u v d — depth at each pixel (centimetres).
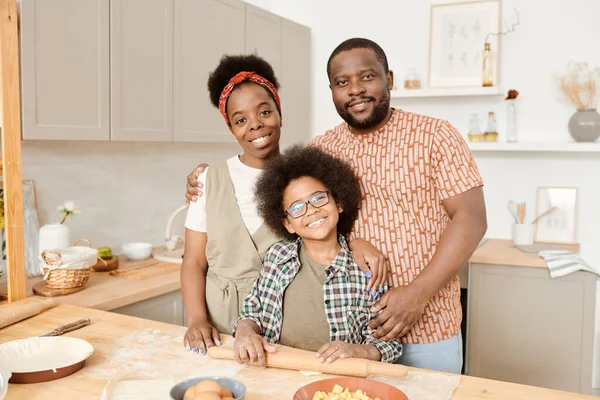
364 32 356
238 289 163
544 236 320
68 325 154
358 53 148
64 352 134
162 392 113
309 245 150
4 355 129
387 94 152
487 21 323
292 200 147
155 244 303
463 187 145
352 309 145
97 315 168
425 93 326
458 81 329
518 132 327
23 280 192
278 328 148
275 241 161
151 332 152
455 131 150
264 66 170
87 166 262
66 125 208
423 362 155
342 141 164
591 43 309
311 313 146
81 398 112
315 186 146
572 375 268
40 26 196
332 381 108
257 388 117
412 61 346
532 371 274
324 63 368
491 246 306
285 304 148
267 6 379
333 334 144
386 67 153
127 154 283
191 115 267
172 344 143
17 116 186
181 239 305
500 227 334
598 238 315
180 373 125
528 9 319
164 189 306
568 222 316
